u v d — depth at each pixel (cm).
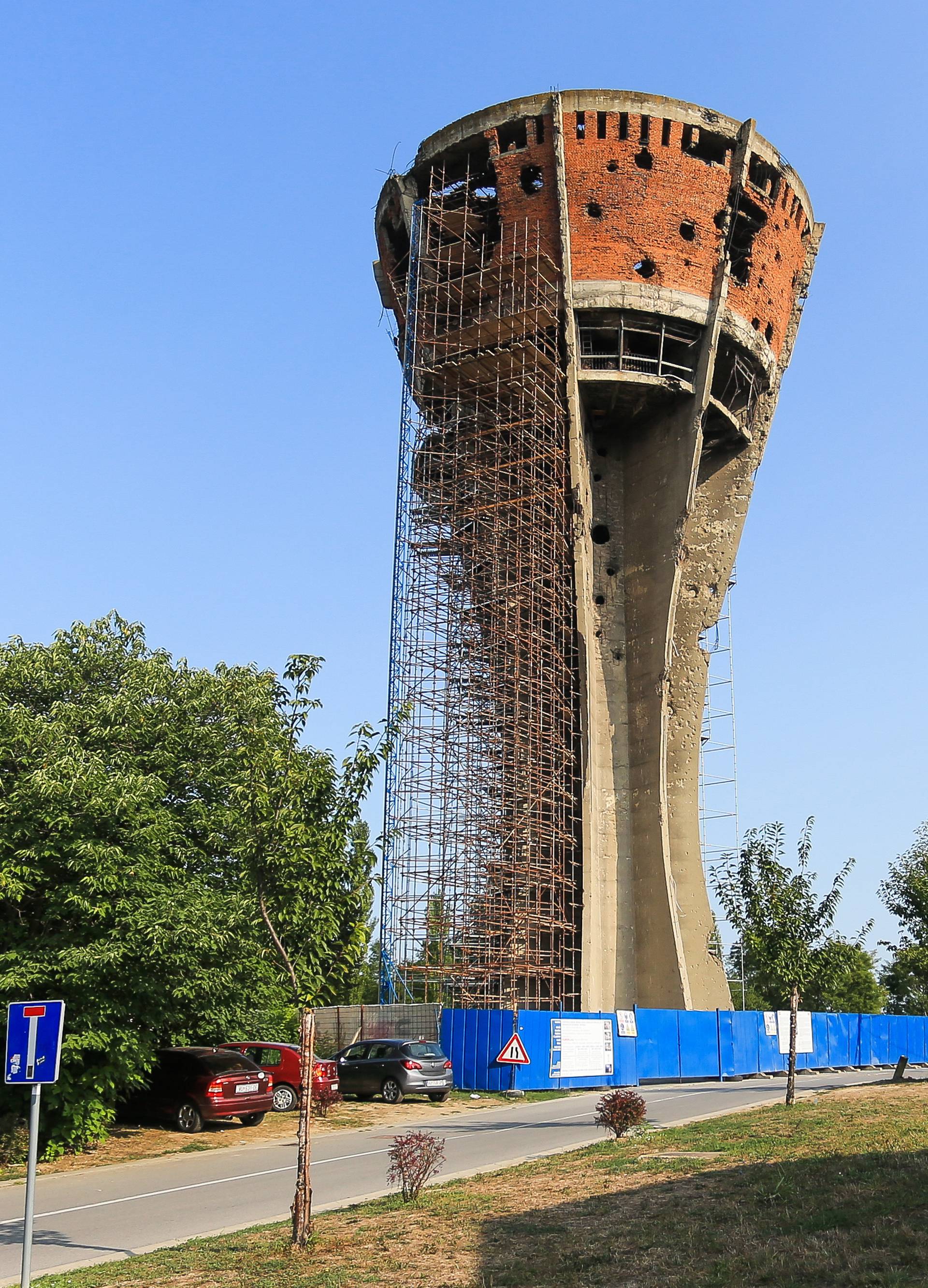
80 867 2075
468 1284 966
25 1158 2019
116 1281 1073
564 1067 3222
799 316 5119
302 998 1341
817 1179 1307
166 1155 2109
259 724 2508
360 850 1419
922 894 3189
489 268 4631
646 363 4781
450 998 4066
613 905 4478
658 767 4591
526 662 4347
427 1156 1441
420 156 4884
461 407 4788
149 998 2152
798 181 4903
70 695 2527
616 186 4584
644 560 4816
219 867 2450
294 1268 1070
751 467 4944
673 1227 1128
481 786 4250
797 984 2438
